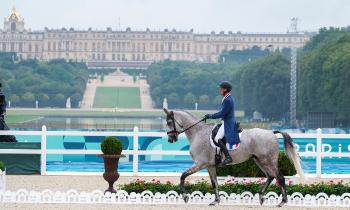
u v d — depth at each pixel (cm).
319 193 4241
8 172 5819
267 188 4150
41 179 5472
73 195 4216
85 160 6831
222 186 4300
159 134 5762
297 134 5775
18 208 3934
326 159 6862
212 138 4094
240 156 4088
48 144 6800
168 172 5872
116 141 4406
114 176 4394
